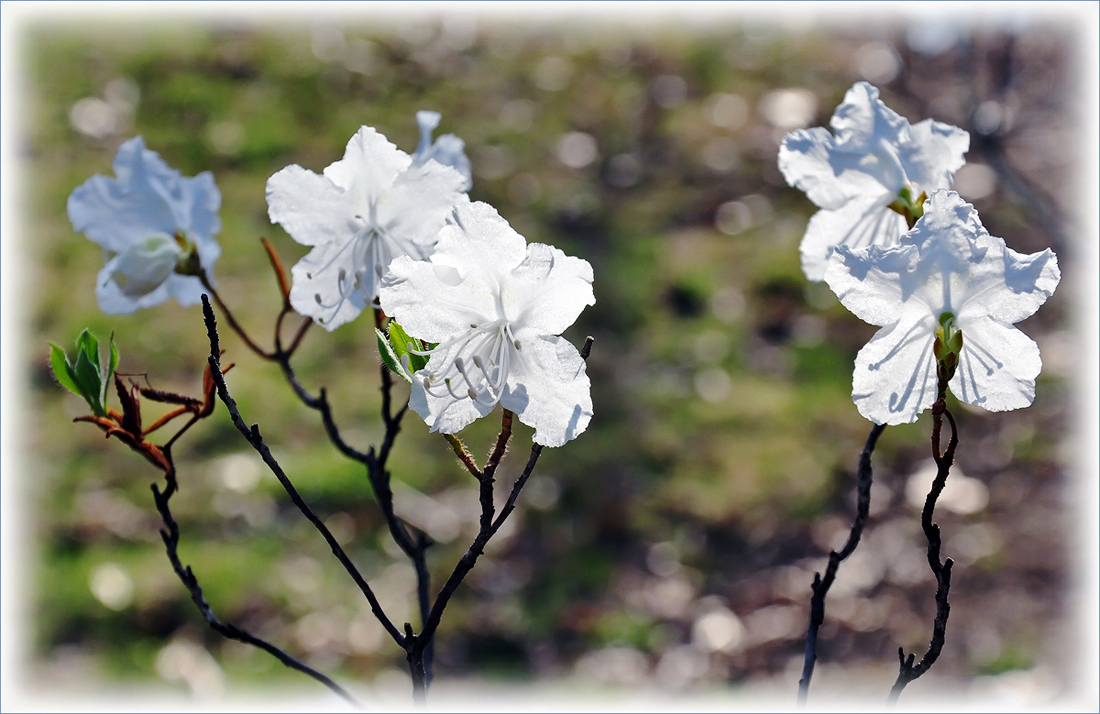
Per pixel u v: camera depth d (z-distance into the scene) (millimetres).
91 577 1212
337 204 731
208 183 778
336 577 1263
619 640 1241
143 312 1619
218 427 1443
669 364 1657
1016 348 694
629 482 1461
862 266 695
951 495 1474
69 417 1446
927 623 1277
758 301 1797
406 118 2240
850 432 1572
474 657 1200
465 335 699
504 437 687
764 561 1369
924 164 737
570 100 2355
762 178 2119
